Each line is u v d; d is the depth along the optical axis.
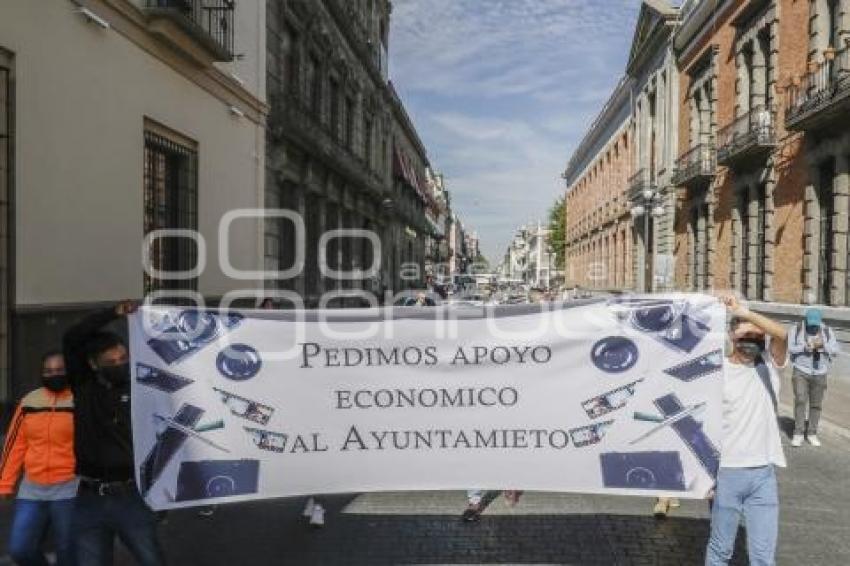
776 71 20.19
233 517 6.28
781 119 19.72
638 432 4.66
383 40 34.53
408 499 6.82
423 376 4.73
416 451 4.73
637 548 5.55
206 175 13.35
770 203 20.38
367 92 30.53
